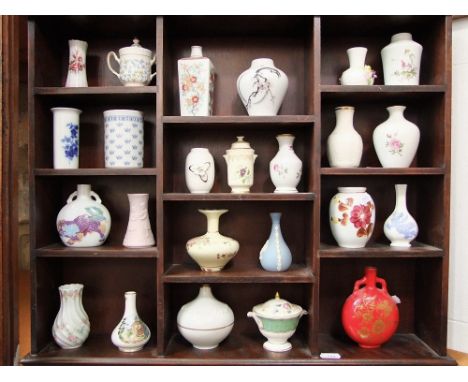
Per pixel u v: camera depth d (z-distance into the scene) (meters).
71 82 1.53
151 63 1.55
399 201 1.52
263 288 1.69
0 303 1.44
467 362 1.49
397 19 1.50
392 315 1.47
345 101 1.61
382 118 1.67
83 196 1.54
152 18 1.50
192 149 1.54
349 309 1.49
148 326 1.69
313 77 1.42
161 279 1.43
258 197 1.41
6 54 1.45
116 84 1.69
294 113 1.67
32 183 1.44
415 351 1.49
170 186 1.61
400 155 1.48
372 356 1.44
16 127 1.50
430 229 1.53
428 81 1.55
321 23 1.54
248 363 1.41
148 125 1.69
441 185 1.43
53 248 1.48
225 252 1.47
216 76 1.68
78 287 1.54
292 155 1.51
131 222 1.54
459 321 1.60
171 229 1.64
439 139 1.46
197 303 1.51
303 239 1.67
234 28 1.59
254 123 1.46
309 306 1.48
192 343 1.51
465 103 1.58
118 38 1.69
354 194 1.49
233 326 1.68
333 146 1.50
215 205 1.68
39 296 1.48
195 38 1.68
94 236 1.51
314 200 1.41
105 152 1.52
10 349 1.47
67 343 1.49
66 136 1.50
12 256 1.49
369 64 1.68
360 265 1.68
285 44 1.68
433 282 1.49
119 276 1.69
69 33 1.65
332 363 1.40
